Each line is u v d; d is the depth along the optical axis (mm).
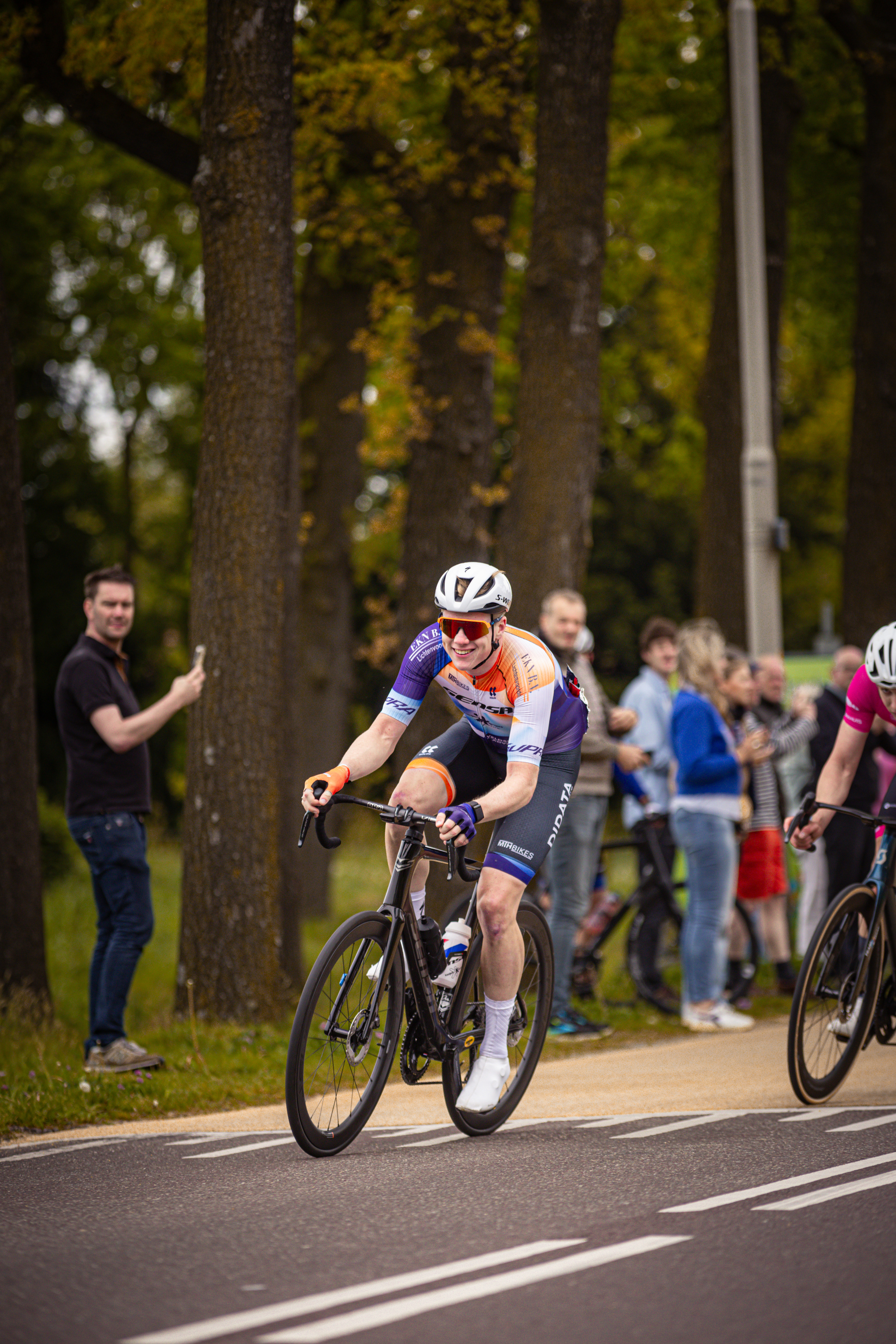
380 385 56938
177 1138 16422
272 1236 11766
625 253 60906
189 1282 10539
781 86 42156
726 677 26781
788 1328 9430
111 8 31344
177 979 26031
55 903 53812
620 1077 20547
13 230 65938
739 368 41750
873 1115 16672
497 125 34875
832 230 57219
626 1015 27266
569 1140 15727
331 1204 12773
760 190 39125
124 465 85875
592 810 24516
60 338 74000
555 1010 24906
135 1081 19562
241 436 25672
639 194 59875
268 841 25859
